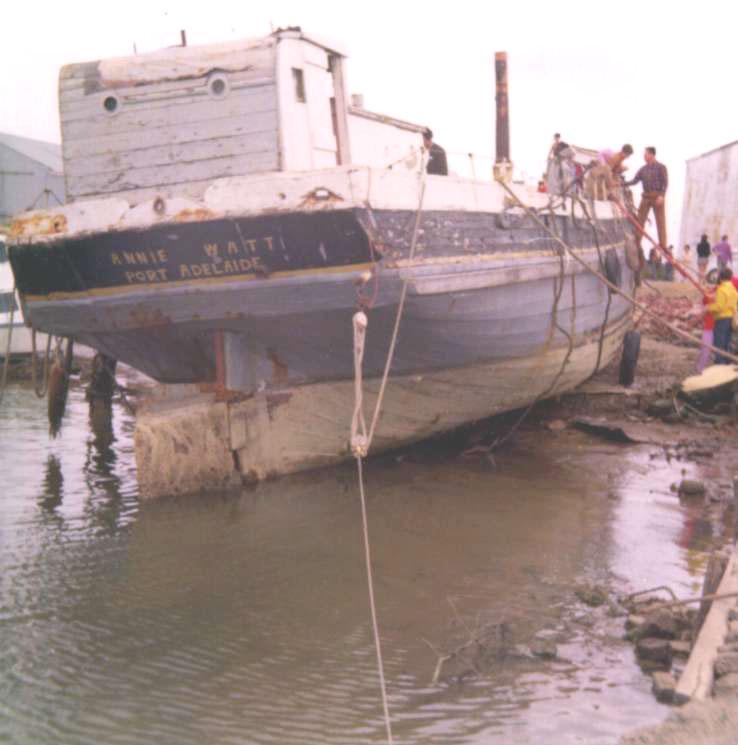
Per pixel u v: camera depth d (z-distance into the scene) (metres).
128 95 10.14
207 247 9.73
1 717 5.81
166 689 6.17
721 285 15.88
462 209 10.38
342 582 7.95
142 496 10.78
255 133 9.77
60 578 8.22
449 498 10.40
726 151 32.84
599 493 10.57
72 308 10.88
